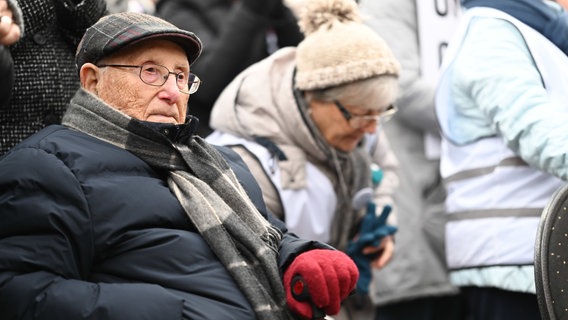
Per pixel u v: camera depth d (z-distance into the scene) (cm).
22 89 738
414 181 1131
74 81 764
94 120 664
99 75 677
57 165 627
